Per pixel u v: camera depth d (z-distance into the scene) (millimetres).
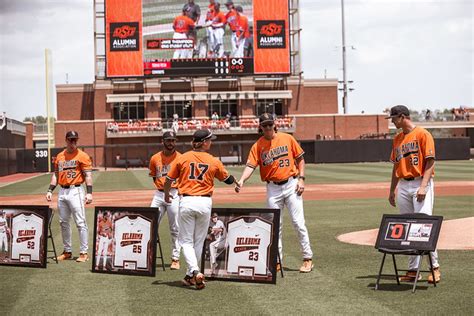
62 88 69688
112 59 60531
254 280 8852
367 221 16234
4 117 57906
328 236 13570
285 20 61656
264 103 69875
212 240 9094
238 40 61438
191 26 61000
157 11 60688
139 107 68500
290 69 62094
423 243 8281
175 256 10391
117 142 68000
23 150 59531
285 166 9688
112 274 9852
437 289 8273
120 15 60375
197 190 8820
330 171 46188
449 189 26750
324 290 8414
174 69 61031
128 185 36438
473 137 82750
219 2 61156
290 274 9547
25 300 8250
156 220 9586
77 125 67688
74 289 8859
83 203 11219
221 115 69562
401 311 7203
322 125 70250
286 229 14828
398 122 8938
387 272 9555
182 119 68000
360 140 62125
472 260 10234
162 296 8312
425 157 8773
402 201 9039
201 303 7879
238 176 40656
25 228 10641
